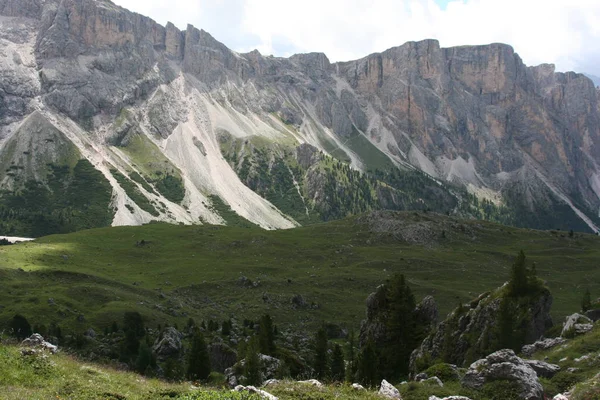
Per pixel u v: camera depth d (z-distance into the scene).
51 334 101.88
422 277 191.62
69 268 163.12
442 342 75.69
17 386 30.83
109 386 33.88
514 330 70.06
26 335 98.19
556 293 178.62
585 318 65.38
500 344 68.38
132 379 37.97
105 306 126.56
